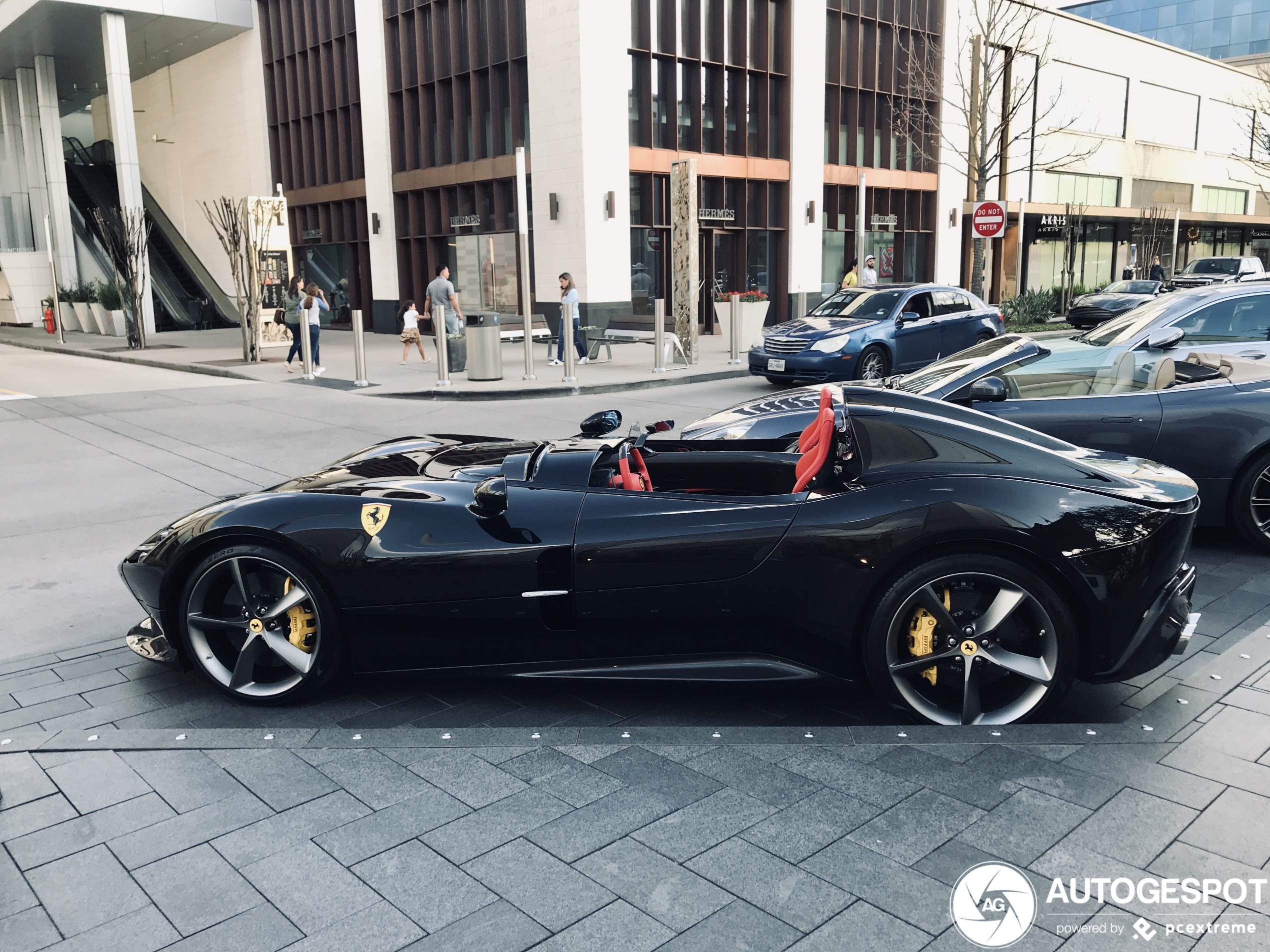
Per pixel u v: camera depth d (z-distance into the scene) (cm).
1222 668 374
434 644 353
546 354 1944
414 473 394
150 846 258
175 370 1842
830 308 1456
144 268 2331
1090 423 564
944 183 2786
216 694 379
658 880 238
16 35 2867
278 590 364
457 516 350
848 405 360
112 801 282
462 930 221
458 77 2341
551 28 2052
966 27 2686
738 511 337
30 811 277
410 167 2534
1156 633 324
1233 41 5628
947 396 574
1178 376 576
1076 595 321
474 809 274
